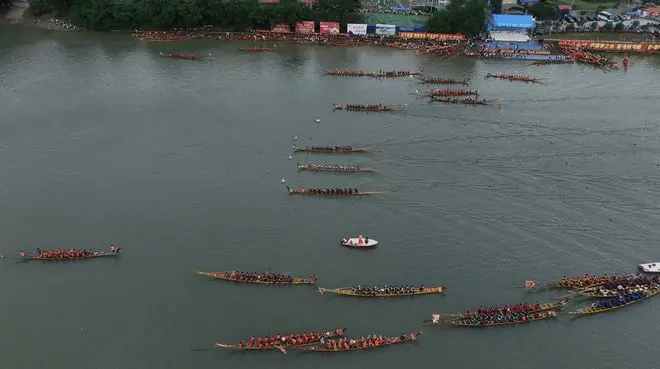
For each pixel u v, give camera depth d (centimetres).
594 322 8288
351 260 9275
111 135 12488
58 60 16450
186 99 14275
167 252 9294
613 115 14038
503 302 8550
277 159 11788
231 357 7625
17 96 14138
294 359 7631
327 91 14975
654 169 11738
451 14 18625
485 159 11975
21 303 8338
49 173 11106
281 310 8338
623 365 7675
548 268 9181
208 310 8306
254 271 8975
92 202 10362
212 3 19112
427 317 8281
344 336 7938
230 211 10250
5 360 7488
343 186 11012
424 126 13250
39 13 19800
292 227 9925
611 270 9162
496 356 7756
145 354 7638
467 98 14762
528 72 16688
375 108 13925
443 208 10462
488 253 9462
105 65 16212
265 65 16650
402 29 18888
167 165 11475
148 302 8406
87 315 8175
